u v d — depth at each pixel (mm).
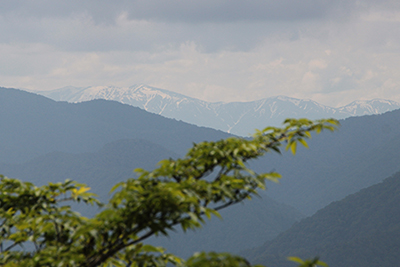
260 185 4699
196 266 3496
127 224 4547
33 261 4680
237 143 5016
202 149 4996
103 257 4891
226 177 4699
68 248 4941
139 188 4586
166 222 4488
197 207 4516
